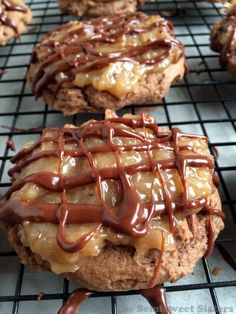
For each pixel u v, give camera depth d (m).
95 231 0.07
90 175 0.08
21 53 0.15
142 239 0.07
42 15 0.17
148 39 0.12
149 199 0.07
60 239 0.07
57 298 0.08
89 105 0.11
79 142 0.08
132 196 0.07
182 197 0.07
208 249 0.08
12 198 0.08
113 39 0.12
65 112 0.11
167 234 0.07
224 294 0.08
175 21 0.16
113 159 0.08
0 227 0.09
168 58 0.11
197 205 0.07
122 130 0.08
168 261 0.07
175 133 0.08
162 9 0.17
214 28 0.13
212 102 0.13
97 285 0.07
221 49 0.13
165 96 0.13
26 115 0.13
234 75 0.13
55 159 0.08
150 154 0.08
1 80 0.14
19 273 0.08
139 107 0.12
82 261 0.07
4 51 0.15
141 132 0.09
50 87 0.11
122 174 0.08
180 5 0.17
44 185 0.08
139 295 0.08
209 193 0.08
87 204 0.07
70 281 0.08
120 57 0.11
